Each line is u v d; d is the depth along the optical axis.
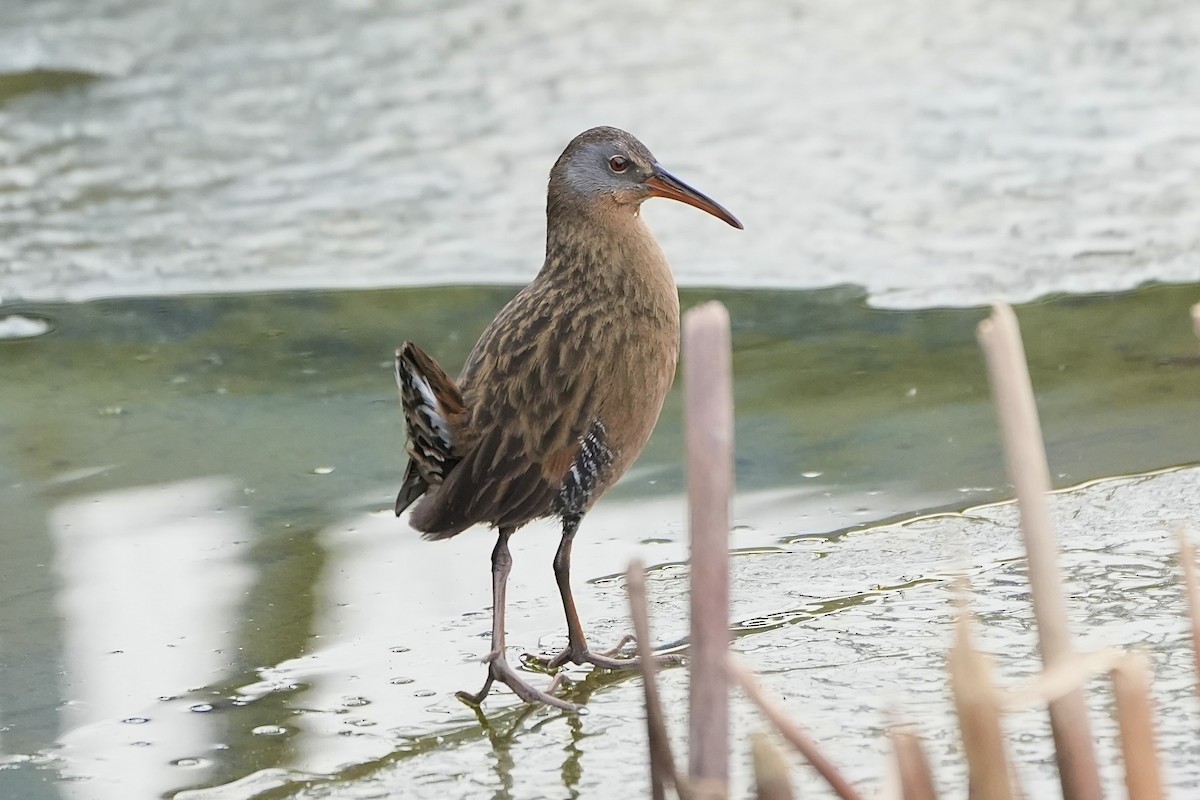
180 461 10.85
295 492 10.42
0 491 10.46
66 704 8.05
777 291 13.13
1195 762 6.73
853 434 10.88
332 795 7.19
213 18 19.36
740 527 9.70
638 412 8.30
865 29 18.66
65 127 16.67
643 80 17.28
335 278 13.55
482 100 16.86
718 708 4.67
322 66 17.88
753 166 15.30
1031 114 16.23
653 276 8.42
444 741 7.63
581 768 7.30
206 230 14.46
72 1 19.69
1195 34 18.02
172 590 9.23
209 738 7.73
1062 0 19.38
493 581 8.10
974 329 12.38
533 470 7.96
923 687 7.65
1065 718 4.96
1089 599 8.41
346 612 8.96
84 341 12.71
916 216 14.25
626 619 8.80
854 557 9.25
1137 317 12.34
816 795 6.74
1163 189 14.48
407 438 7.95
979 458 10.45
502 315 8.41
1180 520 9.33
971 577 8.85
